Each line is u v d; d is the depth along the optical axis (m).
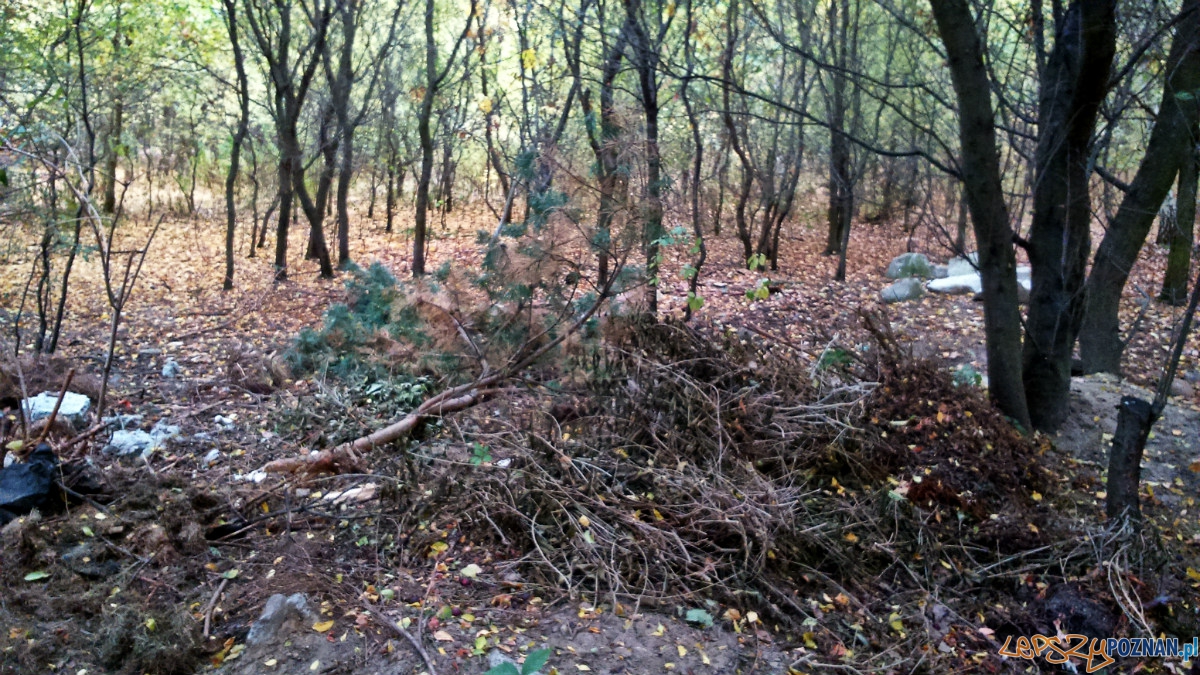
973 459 4.63
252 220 15.29
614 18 8.38
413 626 3.18
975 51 4.84
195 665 3.03
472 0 9.91
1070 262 5.48
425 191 10.35
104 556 3.69
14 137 5.84
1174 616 3.77
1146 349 8.22
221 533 4.00
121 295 4.94
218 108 13.76
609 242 5.27
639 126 6.16
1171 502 4.77
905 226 13.23
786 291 10.26
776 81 11.91
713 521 3.88
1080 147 5.40
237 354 6.83
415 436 5.14
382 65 12.45
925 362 5.27
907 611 3.73
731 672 3.09
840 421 4.63
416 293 5.98
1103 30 5.02
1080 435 5.45
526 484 4.08
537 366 5.79
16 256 10.84
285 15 10.09
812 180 14.31
